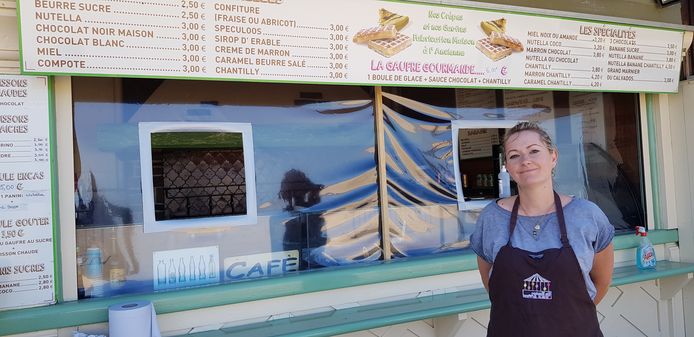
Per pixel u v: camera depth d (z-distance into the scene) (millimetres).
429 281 2779
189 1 2141
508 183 3188
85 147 2264
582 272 1589
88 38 1998
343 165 2777
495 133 3188
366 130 2840
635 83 3207
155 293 2238
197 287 2332
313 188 2713
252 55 2260
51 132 2086
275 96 2656
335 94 2779
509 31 2799
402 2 2529
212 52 2191
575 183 3430
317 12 2369
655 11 3484
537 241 1650
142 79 2385
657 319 3455
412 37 2568
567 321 1559
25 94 2053
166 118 2430
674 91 3361
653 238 3402
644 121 3539
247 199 2568
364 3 2459
